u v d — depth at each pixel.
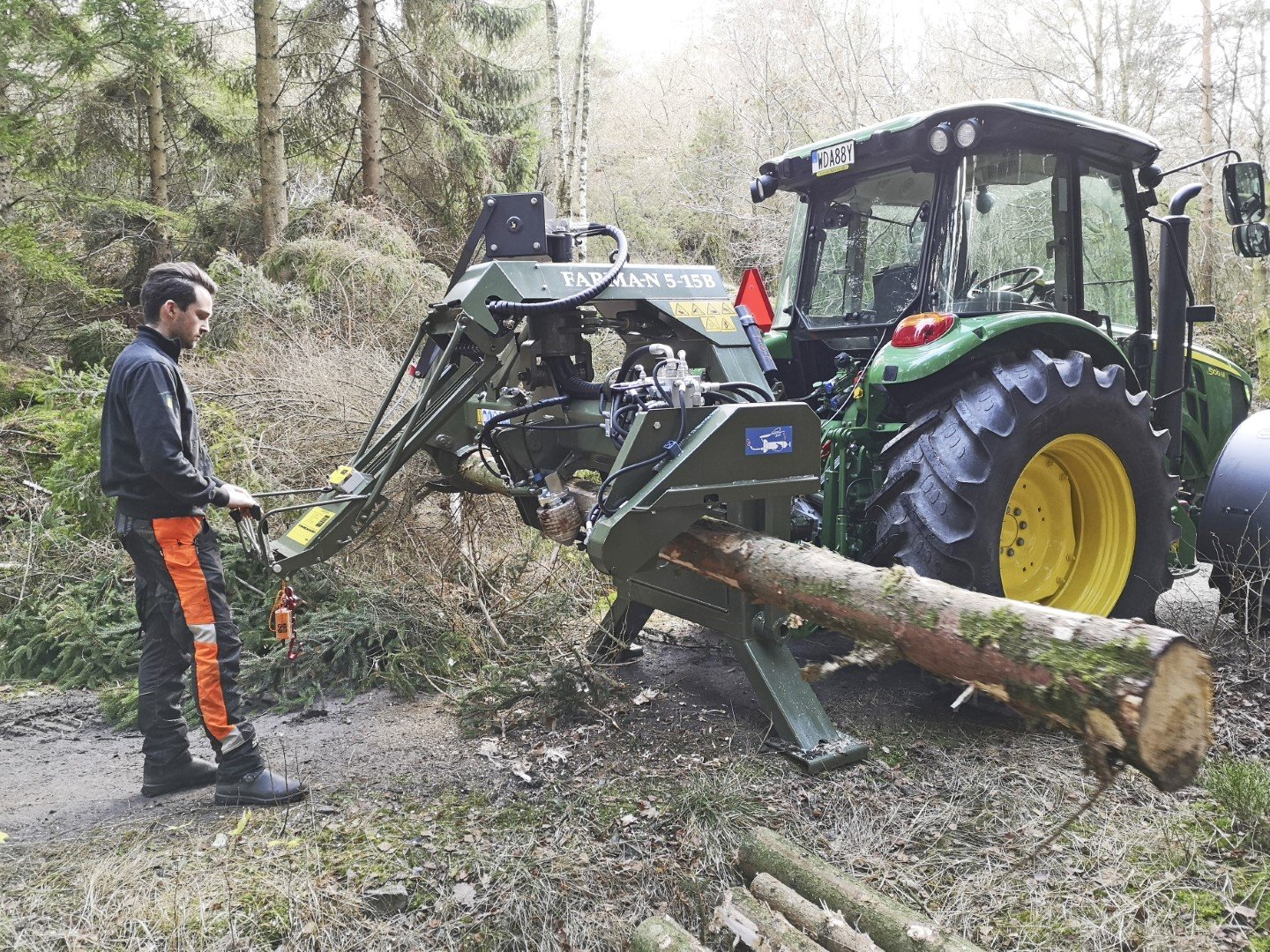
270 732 3.36
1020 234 3.71
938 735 3.18
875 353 3.49
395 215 9.95
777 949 2.03
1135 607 3.70
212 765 3.03
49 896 2.29
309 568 4.23
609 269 3.21
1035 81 13.97
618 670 3.84
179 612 2.75
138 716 3.22
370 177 10.89
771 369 3.34
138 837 2.61
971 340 3.25
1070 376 3.32
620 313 3.40
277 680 3.71
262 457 4.83
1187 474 4.90
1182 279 4.10
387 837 2.57
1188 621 4.32
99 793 2.96
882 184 3.90
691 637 4.21
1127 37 13.34
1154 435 3.62
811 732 3.05
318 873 2.39
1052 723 1.95
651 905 2.33
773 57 13.92
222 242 10.90
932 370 3.24
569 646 3.62
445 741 3.23
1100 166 3.97
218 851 2.51
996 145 3.58
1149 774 1.74
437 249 11.11
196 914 2.21
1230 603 3.99
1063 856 2.46
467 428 3.78
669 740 3.17
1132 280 4.23
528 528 4.95
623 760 3.04
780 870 2.33
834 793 2.79
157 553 2.74
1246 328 12.11
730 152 14.69
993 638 1.98
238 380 5.46
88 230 10.84
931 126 3.46
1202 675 1.76
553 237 3.40
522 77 12.25
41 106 9.29
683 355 2.95
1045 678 1.86
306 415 5.08
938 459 3.23
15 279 9.09
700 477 2.73
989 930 2.17
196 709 3.53
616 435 2.90
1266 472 3.89
